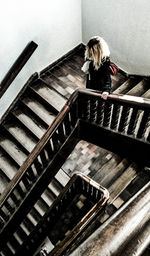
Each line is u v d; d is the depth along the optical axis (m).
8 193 3.70
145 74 5.16
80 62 6.05
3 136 5.43
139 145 3.64
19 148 5.22
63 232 5.54
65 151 4.37
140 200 0.63
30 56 4.95
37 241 5.72
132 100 2.99
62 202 5.17
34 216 5.50
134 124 3.41
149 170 4.67
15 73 4.86
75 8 5.42
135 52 4.98
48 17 5.01
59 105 5.18
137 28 4.58
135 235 0.55
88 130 4.18
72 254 0.53
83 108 3.79
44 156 3.99
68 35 5.79
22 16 4.52
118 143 3.95
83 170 5.19
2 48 4.53
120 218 0.59
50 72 5.86
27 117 5.36
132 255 0.52
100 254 0.51
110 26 5.12
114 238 0.54
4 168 5.10
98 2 4.95
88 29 5.79
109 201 4.51
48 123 5.12
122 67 5.56
